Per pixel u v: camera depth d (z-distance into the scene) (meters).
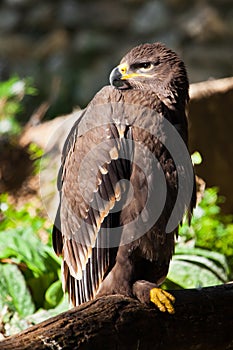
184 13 23.92
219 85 14.27
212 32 23.25
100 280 8.80
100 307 8.05
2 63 23.78
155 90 9.43
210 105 14.11
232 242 12.22
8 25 24.45
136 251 8.73
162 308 8.21
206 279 11.45
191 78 22.61
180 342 8.34
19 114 20.00
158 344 8.23
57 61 23.47
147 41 23.72
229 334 8.56
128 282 8.64
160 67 9.55
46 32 24.31
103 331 7.90
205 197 12.73
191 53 22.98
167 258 9.02
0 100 16.39
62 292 11.18
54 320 7.82
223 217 13.20
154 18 23.91
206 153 14.09
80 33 24.11
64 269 9.17
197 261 11.56
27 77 20.61
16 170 14.29
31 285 11.38
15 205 13.67
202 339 8.44
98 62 23.36
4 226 12.56
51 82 22.69
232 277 11.91
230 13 23.64
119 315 8.07
